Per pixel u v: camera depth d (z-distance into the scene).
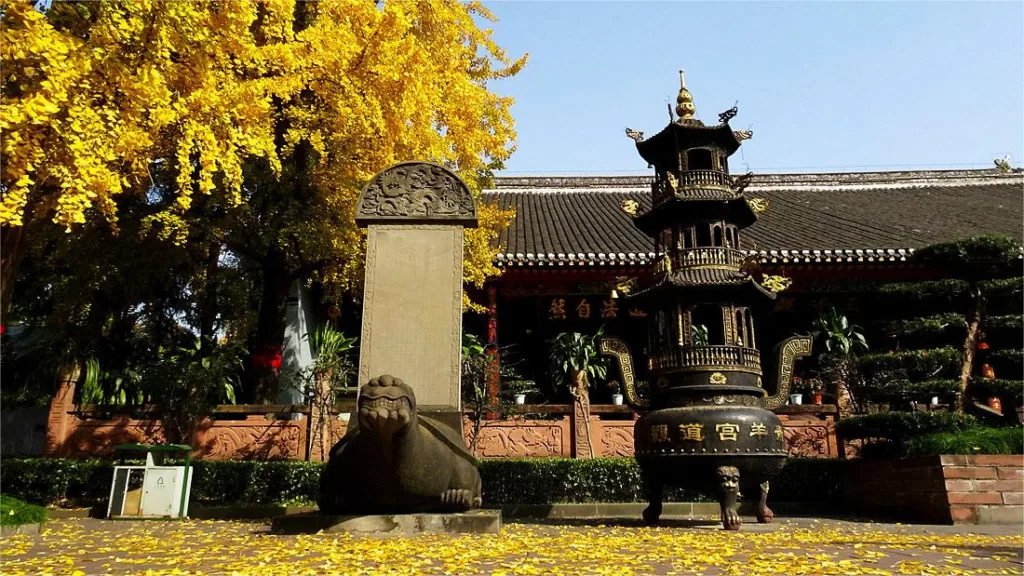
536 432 13.45
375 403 5.71
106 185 7.37
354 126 10.95
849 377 13.88
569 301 20.64
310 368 14.59
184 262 15.79
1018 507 9.62
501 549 5.61
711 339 9.98
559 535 7.20
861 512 11.70
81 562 5.41
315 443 12.64
